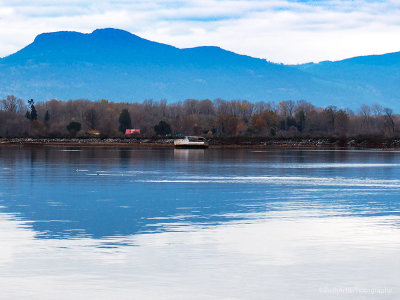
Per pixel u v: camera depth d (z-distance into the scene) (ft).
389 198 384.27
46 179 527.40
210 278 185.06
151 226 269.64
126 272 190.70
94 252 215.92
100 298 166.20
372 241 235.20
